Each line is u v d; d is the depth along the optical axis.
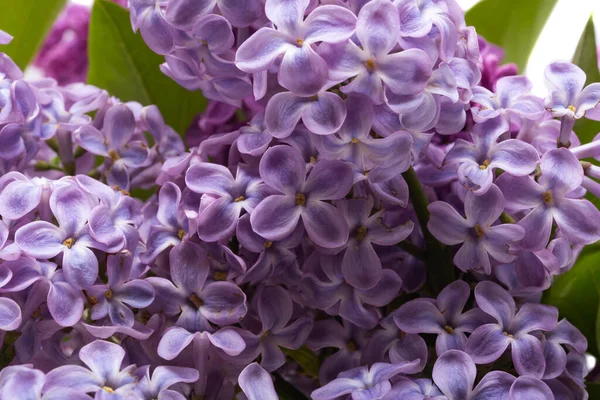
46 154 0.53
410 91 0.47
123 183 0.51
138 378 0.47
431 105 0.48
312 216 0.48
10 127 0.50
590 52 0.53
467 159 0.49
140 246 0.50
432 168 0.50
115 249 0.48
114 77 0.57
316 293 0.49
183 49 0.49
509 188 0.48
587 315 0.52
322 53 0.47
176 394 0.47
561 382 0.49
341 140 0.48
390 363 0.49
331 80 0.47
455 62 0.49
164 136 0.52
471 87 0.49
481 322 0.49
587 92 0.49
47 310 0.48
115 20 0.56
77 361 0.48
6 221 0.48
